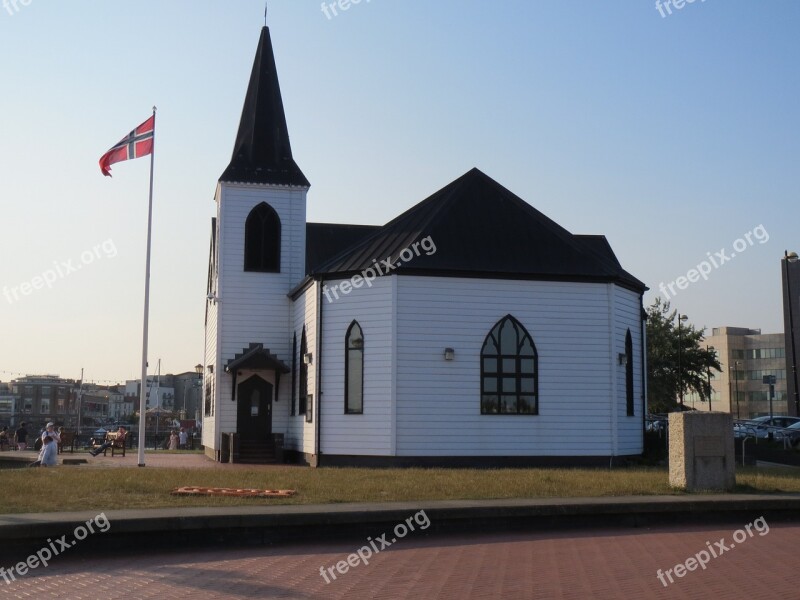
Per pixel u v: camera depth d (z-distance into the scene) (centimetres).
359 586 1245
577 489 2109
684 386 6756
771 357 13000
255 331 3991
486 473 2605
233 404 3922
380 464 3145
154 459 3981
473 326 3222
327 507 1709
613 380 3288
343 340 3288
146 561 1430
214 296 3994
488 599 1169
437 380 3177
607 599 1176
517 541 1650
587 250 3462
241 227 4038
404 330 3175
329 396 3297
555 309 3288
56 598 1173
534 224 3466
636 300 3612
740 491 2142
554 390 3250
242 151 4131
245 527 1584
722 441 2170
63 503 1752
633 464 3347
